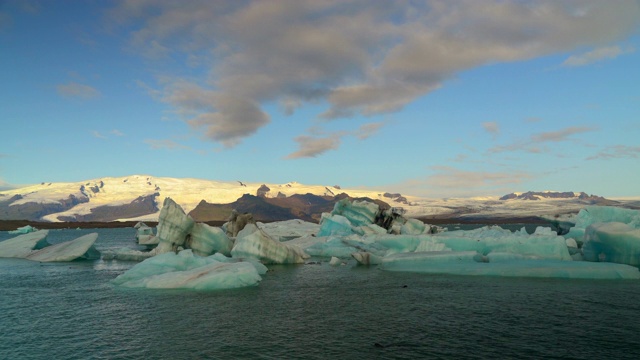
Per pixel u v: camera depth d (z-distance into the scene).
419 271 27.25
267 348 11.96
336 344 12.31
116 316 15.71
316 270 29.09
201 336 13.15
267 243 32.19
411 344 12.29
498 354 11.44
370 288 21.53
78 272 28.39
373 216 61.00
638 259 26.20
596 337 12.89
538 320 14.93
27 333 13.63
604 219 47.38
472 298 18.77
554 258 29.52
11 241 41.75
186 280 21.47
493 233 40.72
